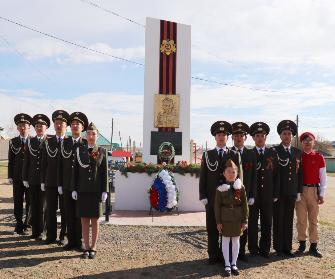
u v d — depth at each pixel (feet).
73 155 21.65
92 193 20.48
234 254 18.80
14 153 25.29
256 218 21.36
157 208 33.37
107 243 23.75
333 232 28.60
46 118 25.02
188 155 42.75
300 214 22.52
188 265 19.79
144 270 18.90
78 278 17.53
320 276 18.28
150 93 43.06
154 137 42.68
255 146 21.59
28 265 19.13
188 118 43.14
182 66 43.60
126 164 35.78
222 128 20.02
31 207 24.23
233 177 18.94
